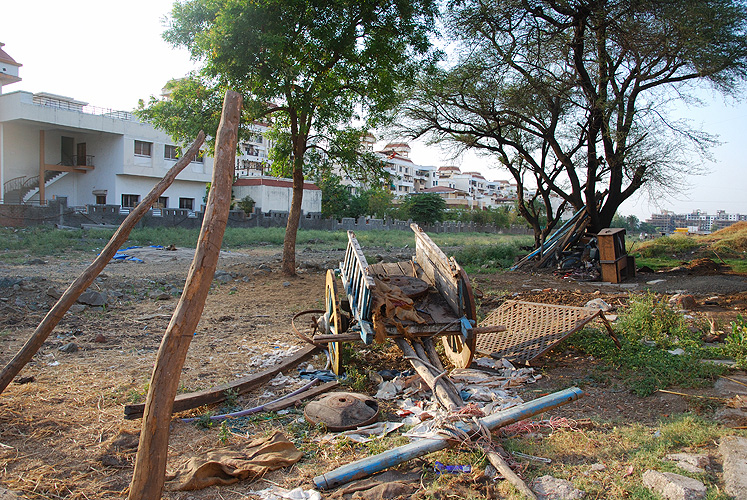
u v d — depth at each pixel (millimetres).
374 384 5988
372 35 13570
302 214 44125
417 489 3537
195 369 6418
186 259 19312
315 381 5961
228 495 3525
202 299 2939
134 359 6707
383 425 4699
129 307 9992
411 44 14000
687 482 3285
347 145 15695
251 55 12125
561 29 17453
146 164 38875
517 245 30391
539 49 17953
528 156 20844
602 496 3363
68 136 38594
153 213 32969
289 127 15859
